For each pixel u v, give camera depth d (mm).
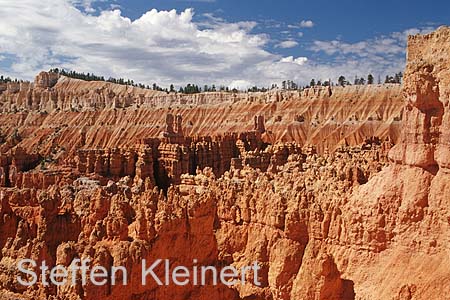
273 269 42500
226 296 41156
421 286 37469
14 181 99500
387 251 42688
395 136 183125
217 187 65375
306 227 44688
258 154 116188
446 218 38656
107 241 35531
